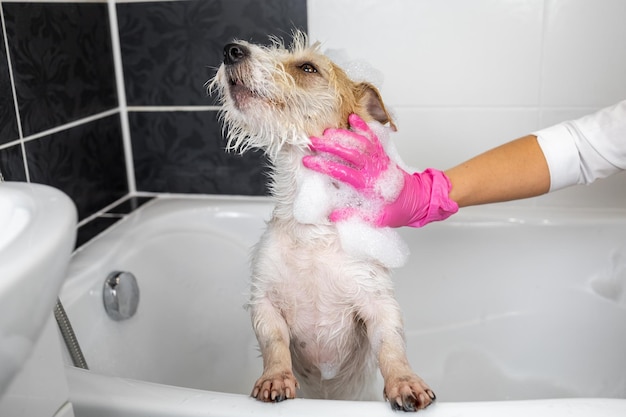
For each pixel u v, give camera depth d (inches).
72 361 45.3
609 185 66.1
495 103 66.2
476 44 65.1
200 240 68.4
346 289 43.0
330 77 44.3
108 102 70.1
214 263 68.4
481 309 65.6
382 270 44.2
